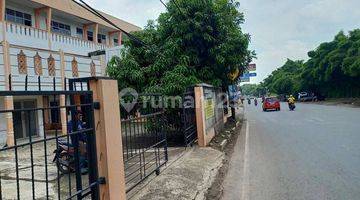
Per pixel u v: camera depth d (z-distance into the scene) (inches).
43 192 263.1
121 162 193.8
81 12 1034.1
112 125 185.3
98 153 177.8
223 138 553.0
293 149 417.4
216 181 293.6
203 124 450.3
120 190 189.6
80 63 797.9
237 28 644.7
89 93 170.7
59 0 939.3
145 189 249.8
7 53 616.4
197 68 582.2
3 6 757.3
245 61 704.4
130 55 537.0
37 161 410.3
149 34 565.9
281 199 229.8
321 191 241.0
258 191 252.7
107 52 882.1
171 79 489.7
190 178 289.0
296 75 2822.3
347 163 321.1
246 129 714.2
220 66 601.0
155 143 302.0
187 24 548.1
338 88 1897.1
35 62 677.3
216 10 577.3
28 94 128.6
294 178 281.1
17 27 788.0
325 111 1107.9
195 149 428.5
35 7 902.4
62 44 928.3
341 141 450.3
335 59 1636.3
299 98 2433.6
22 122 588.4
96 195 175.0
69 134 155.1
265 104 1401.3
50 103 181.6
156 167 293.0
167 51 529.7
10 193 261.7
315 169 306.3
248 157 390.3
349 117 809.5
